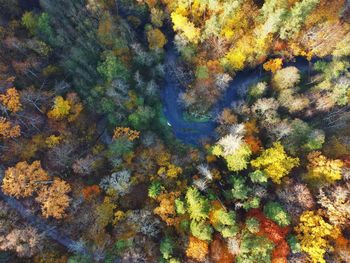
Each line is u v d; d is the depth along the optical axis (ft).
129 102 270.67
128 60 286.25
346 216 232.32
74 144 268.41
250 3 279.49
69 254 236.22
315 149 257.96
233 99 301.43
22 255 225.97
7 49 273.33
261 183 248.11
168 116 302.66
